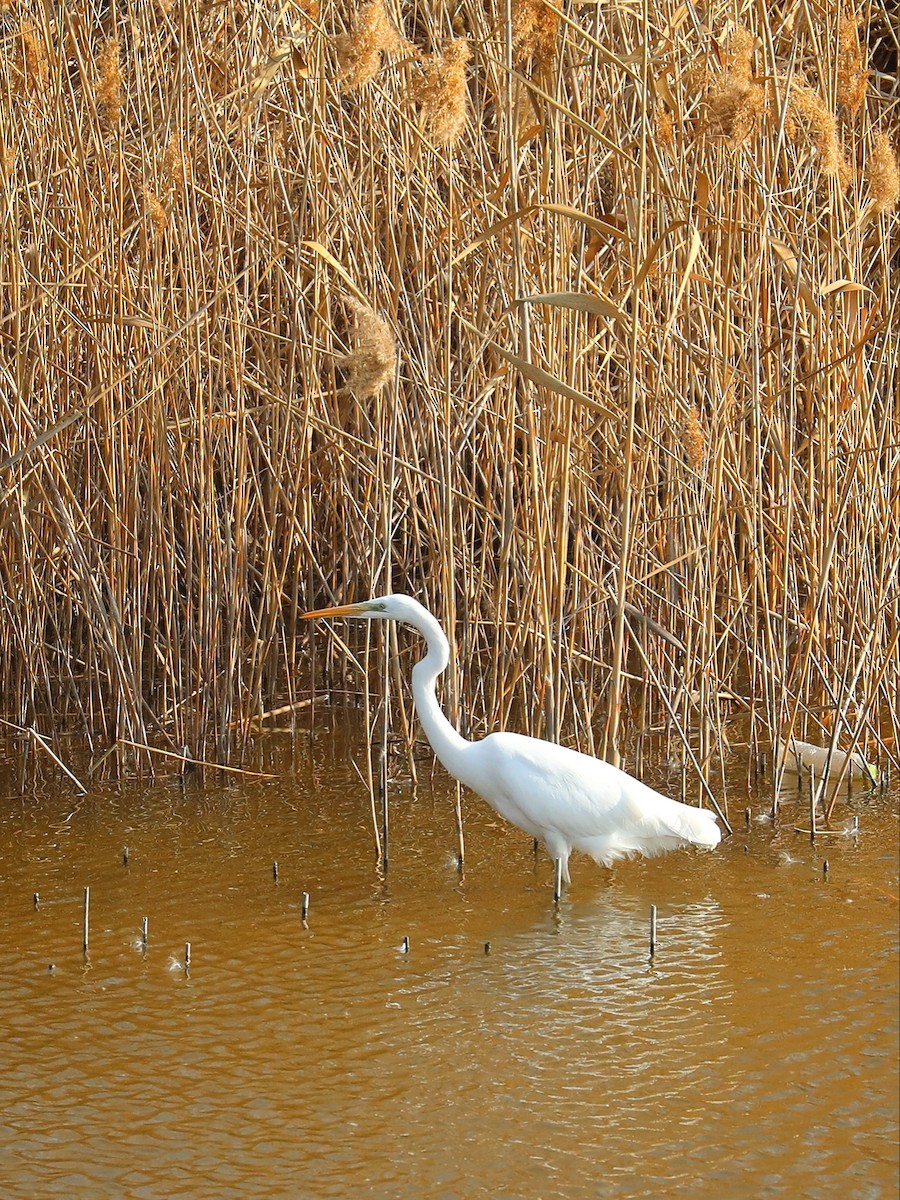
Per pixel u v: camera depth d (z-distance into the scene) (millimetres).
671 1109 7512
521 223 11672
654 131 11008
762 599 13234
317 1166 7059
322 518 17000
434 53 11883
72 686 14820
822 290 10891
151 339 13836
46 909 10469
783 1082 7750
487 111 15312
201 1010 8797
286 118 14281
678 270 12430
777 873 10828
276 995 8984
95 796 13164
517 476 14102
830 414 12289
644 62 10125
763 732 14383
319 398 14484
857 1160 6984
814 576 13031
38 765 13953
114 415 14180
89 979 9266
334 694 16359
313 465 16422
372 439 14062
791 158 13727
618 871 11047
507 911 10281
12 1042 8406
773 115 11945
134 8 14125
